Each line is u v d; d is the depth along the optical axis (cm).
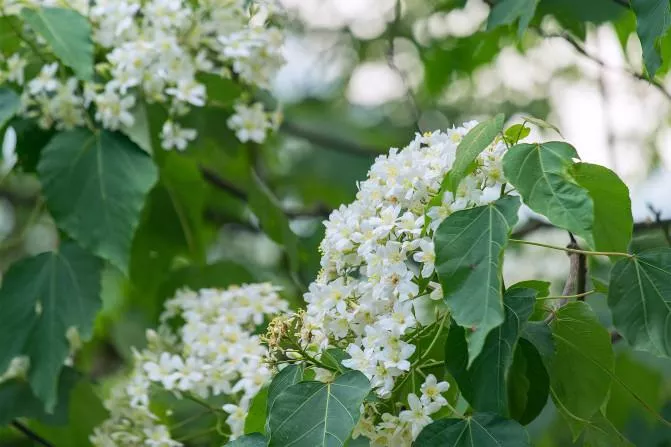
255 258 941
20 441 629
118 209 518
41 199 586
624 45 595
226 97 588
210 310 530
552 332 379
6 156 641
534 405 347
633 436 695
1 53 566
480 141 339
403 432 352
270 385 357
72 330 614
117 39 548
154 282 637
